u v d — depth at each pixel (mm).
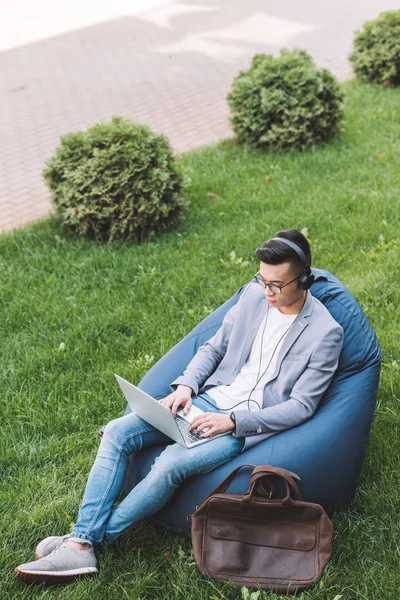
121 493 3707
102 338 5012
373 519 3424
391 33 9875
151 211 6090
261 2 16812
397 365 4438
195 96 10734
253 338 3619
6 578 3219
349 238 6090
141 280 5641
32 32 15062
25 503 3633
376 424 4012
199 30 14602
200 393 3670
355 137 8250
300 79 7754
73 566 3191
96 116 10078
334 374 3602
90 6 17266
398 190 6902
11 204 7504
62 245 6262
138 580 3162
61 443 4055
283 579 3057
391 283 5348
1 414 4324
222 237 6277
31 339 5027
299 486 3252
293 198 6941
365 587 3047
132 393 3375
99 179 6121
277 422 3340
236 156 7980
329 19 15000
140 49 13453
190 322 5113
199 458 3275
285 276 3297
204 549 3139
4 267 5992
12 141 9305
